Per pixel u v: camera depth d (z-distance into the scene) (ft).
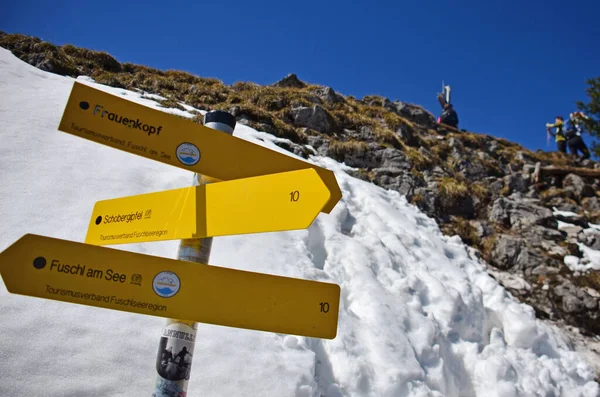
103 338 10.84
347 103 44.75
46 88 24.32
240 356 11.91
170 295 6.15
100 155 19.02
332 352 14.07
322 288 6.75
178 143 6.96
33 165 16.58
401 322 16.61
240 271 6.50
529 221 32.68
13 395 8.77
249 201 6.46
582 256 30.32
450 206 32.83
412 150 37.86
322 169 5.94
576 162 56.39
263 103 37.70
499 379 17.08
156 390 6.38
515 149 53.16
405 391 14.08
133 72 37.09
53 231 13.89
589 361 21.90
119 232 7.77
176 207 7.15
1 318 10.25
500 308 21.71
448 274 22.03
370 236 21.86
